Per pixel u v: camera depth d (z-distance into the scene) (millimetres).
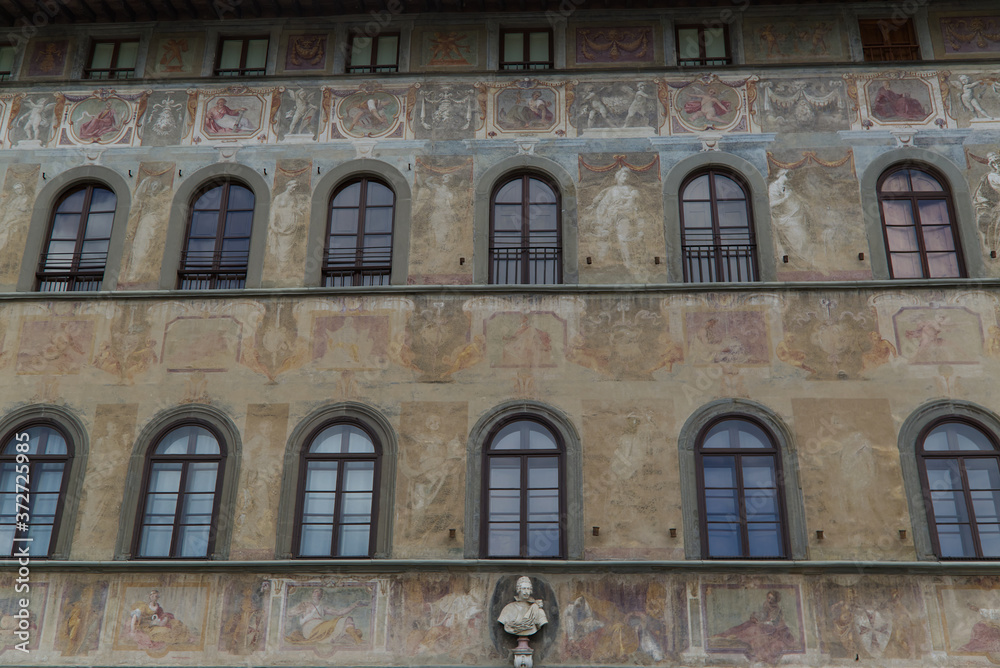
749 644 15195
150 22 19938
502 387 16781
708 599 15453
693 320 17016
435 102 19000
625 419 16531
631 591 15539
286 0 19406
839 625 15227
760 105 18719
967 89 18672
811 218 17859
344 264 18109
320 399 16844
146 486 16531
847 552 15680
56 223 18641
